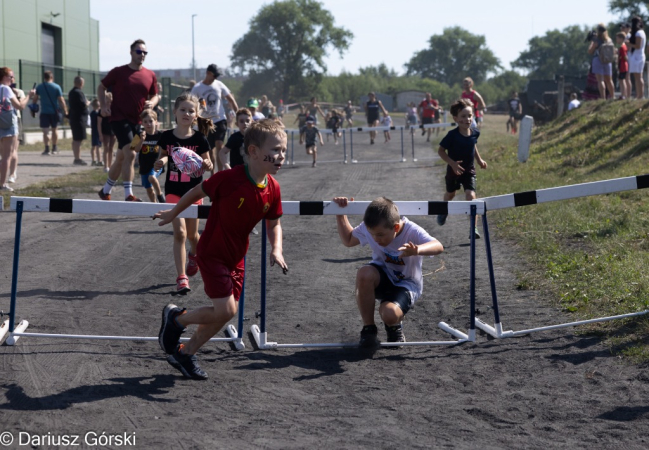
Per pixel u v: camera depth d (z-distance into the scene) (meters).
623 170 11.66
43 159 18.88
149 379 4.25
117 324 5.39
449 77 163.38
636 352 4.49
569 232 8.19
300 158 22.83
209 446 3.32
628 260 6.46
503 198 5.08
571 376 4.27
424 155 22.28
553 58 147.00
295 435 3.46
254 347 4.96
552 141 16.67
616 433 3.49
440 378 4.31
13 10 30.27
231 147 8.23
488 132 32.09
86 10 39.12
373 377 4.35
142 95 9.30
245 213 4.06
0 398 3.86
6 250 7.93
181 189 6.28
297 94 95.50
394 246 4.81
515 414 3.75
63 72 29.56
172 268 7.29
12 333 4.85
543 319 5.41
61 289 6.36
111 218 10.17
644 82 18.22
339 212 4.92
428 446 3.36
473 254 5.02
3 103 11.67
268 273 7.15
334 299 6.21
